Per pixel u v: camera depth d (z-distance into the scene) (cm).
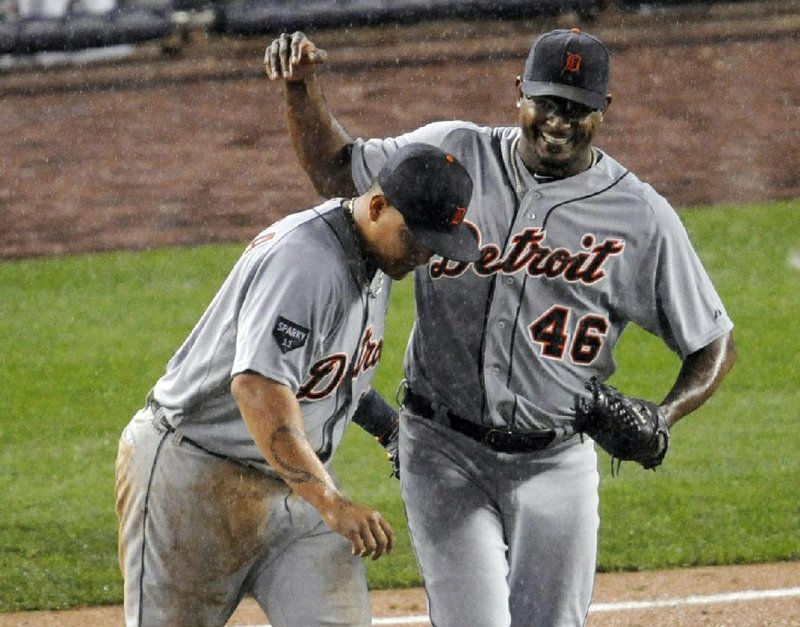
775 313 4038
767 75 6500
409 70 6731
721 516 2705
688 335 1662
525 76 1588
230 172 5762
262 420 1384
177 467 1527
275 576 1535
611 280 1627
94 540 2670
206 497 1523
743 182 5388
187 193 5556
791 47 6788
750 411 3334
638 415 1608
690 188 5356
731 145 5781
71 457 3159
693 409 1669
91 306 4384
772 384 3512
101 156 6016
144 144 6122
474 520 1647
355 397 1543
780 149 5712
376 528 1358
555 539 1661
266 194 5519
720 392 3475
